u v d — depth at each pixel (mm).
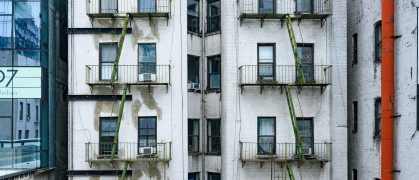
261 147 15812
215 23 17797
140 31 15836
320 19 16000
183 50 15891
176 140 15680
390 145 13172
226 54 15820
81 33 15781
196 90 17484
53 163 16312
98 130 15641
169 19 15883
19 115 14766
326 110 15938
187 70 17469
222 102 16703
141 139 15766
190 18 17906
